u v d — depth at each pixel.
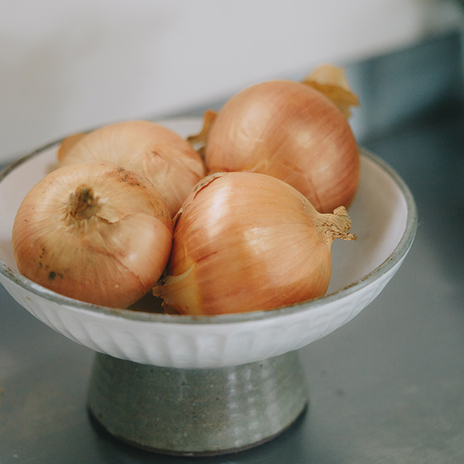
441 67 0.95
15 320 0.58
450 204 0.74
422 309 0.59
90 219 0.38
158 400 0.45
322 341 0.56
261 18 0.76
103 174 0.39
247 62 0.78
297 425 0.48
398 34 0.91
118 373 0.46
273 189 0.40
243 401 0.45
